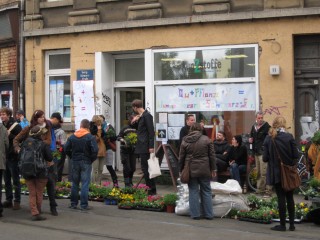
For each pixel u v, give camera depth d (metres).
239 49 13.20
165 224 8.95
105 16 14.76
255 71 13.02
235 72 13.27
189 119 12.20
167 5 13.98
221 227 8.74
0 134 9.49
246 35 13.09
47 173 9.46
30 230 8.61
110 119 15.09
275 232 8.40
